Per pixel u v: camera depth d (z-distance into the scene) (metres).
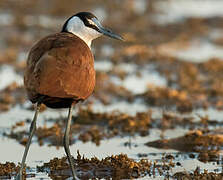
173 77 18.67
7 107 15.02
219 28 25.66
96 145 12.14
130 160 10.23
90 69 9.10
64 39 9.12
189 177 9.62
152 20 26.72
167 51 22.30
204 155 11.30
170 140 12.23
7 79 17.91
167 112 14.95
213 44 23.47
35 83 8.68
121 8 28.08
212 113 14.86
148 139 12.59
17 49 21.64
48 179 9.72
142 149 11.81
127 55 21.31
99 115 13.92
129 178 9.82
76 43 9.13
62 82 8.70
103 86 17.17
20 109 15.10
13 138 12.61
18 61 20.09
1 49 21.53
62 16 26.44
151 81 18.20
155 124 13.80
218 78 18.44
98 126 13.54
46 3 28.16
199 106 15.53
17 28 24.22
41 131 12.73
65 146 9.39
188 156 11.31
